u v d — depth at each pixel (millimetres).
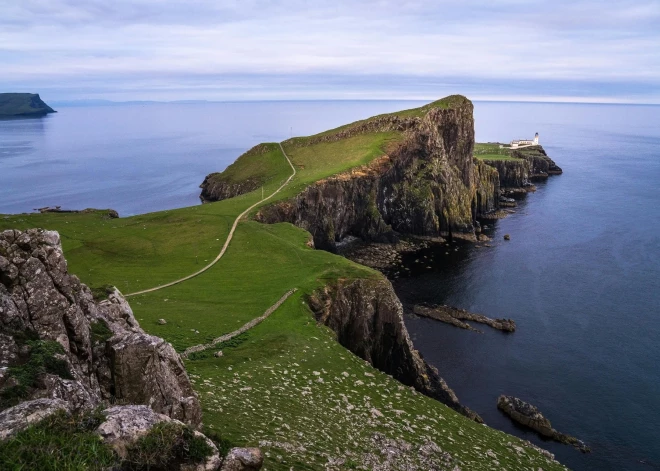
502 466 36562
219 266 81375
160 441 16125
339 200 144000
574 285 109750
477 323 89812
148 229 102750
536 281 112438
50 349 20875
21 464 13953
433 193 159250
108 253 88812
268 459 25453
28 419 15586
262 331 55750
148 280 74188
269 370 44438
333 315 68562
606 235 150750
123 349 23703
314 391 41469
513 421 61531
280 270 78188
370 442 32938
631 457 55469
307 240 97188
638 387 69812
